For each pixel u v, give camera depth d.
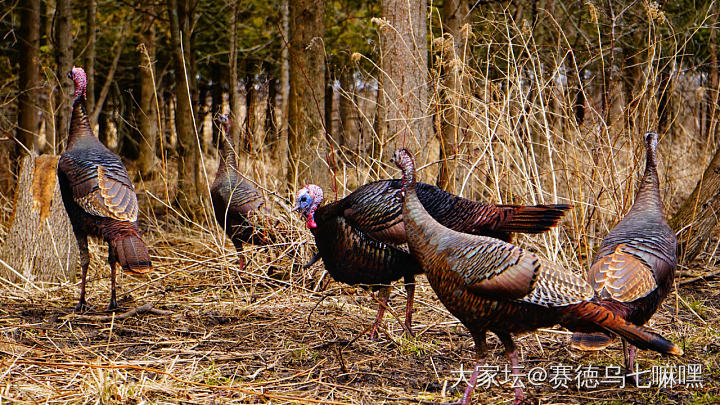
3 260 6.88
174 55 11.21
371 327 5.19
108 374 4.24
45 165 6.92
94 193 5.57
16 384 4.09
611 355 4.95
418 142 7.03
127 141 19.62
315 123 10.04
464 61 6.23
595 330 3.76
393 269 5.19
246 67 16.89
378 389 4.30
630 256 4.21
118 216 5.52
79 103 6.03
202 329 5.43
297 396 4.11
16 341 5.02
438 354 4.96
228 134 7.52
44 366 4.44
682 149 9.63
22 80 10.66
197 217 10.30
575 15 10.37
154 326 5.45
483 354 4.02
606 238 4.53
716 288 6.52
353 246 5.23
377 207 5.08
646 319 4.30
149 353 4.83
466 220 4.91
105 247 8.25
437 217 4.95
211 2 14.86
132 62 17.91
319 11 10.09
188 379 4.34
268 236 6.87
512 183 6.56
